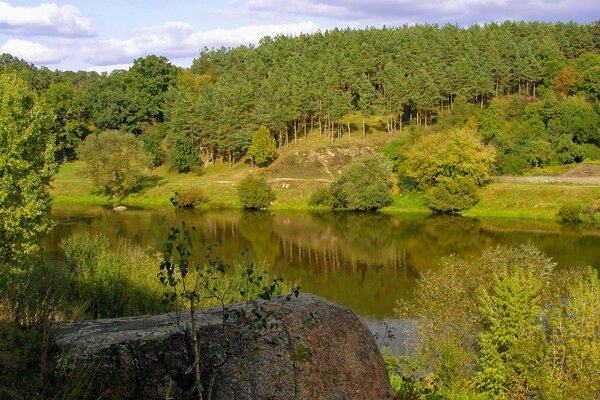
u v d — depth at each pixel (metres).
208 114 99.06
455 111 91.75
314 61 119.25
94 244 27.48
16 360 6.32
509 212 67.62
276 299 7.96
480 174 72.31
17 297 7.66
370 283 41.19
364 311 34.50
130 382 6.64
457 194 70.38
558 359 20.89
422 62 109.50
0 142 26.41
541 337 21.72
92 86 125.38
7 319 6.97
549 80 107.75
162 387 6.63
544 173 79.56
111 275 19.91
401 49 116.06
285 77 110.44
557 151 83.75
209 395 6.07
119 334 6.93
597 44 122.88
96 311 16.97
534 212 66.38
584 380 18.80
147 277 20.84
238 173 94.06
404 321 31.59
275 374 6.72
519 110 97.00
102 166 85.25
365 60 111.19
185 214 73.94
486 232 58.22
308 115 100.69
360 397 7.29
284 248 53.62
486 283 26.45
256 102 98.75
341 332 7.66
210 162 101.75
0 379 6.05
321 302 8.03
